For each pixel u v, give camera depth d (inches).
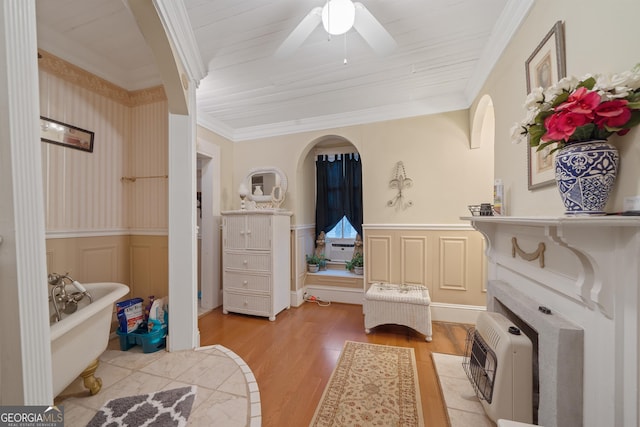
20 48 28.4
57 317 69.4
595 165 31.5
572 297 39.1
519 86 57.7
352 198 148.5
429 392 63.0
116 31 72.5
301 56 76.3
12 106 27.8
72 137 81.4
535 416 47.3
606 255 32.2
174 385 64.5
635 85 28.0
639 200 29.1
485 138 102.2
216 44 71.0
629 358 30.1
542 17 48.3
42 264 30.0
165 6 55.2
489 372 51.1
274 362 76.1
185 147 79.0
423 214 109.7
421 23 63.3
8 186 27.8
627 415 30.4
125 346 81.4
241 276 115.3
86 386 60.0
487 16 60.9
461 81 92.0
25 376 28.5
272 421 53.7
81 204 83.8
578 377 36.9
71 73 80.7
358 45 71.4
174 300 81.0
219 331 98.6
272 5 57.4
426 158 109.2
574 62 39.2
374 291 98.7
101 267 89.4
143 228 97.2
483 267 102.5
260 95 100.9
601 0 33.7
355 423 53.1
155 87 95.1
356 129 118.9
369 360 76.9
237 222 116.6
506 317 59.6
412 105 109.2
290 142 130.9
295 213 129.5
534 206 50.8
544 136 35.6
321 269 147.7
